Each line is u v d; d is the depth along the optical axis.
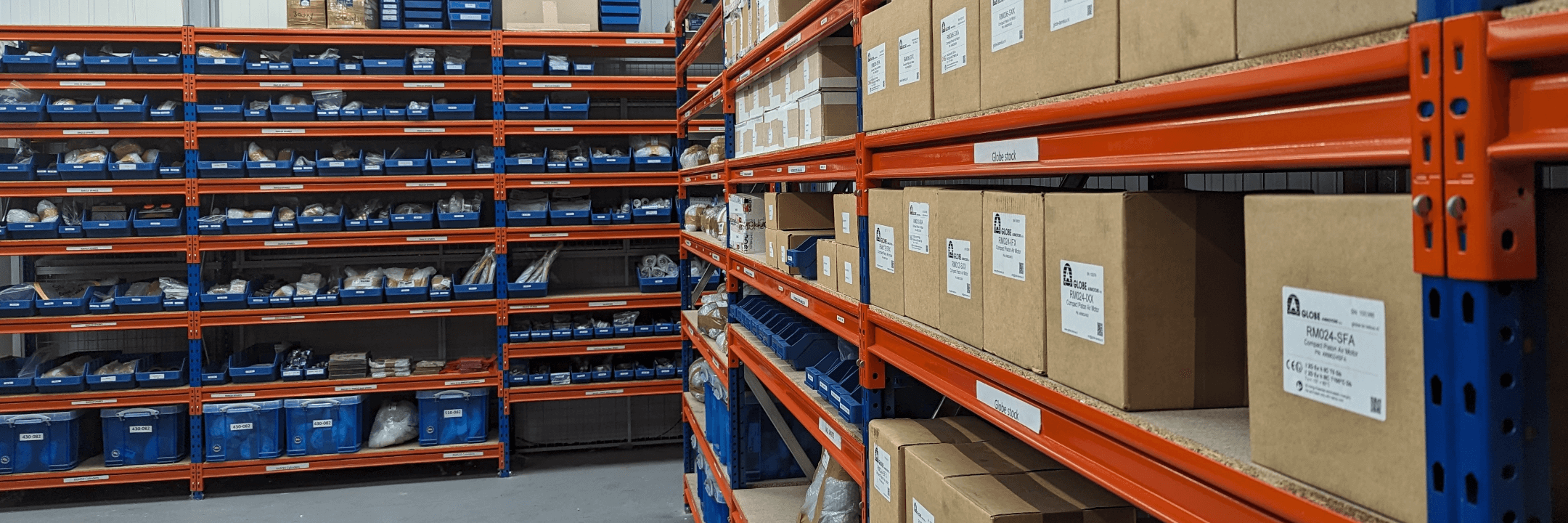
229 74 4.65
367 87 4.77
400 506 4.62
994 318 1.35
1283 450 0.83
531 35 4.90
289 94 4.95
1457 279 0.64
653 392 5.22
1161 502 1.02
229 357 5.06
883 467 1.75
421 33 4.79
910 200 1.65
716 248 3.48
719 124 5.00
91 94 4.92
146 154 4.73
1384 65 0.69
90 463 4.77
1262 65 0.82
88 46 4.77
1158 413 1.06
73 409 4.65
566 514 4.49
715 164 3.46
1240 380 1.09
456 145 5.34
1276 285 0.83
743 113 3.06
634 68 5.53
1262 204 0.85
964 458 1.57
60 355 5.07
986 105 1.33
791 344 2.56
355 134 4.78
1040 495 1.37
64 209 4.67
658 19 5.53
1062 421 1.21
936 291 1.56
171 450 4.74
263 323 4.82
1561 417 0.76
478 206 5.06
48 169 4.62
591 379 5.18
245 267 5.14
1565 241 0.75
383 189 4.83
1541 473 0.65
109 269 5.03
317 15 4.70
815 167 2.24
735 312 3.21
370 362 4.98
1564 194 0.75
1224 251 1.08
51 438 4.61
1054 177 2.25
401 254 5.33
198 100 4.97
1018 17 1.23
